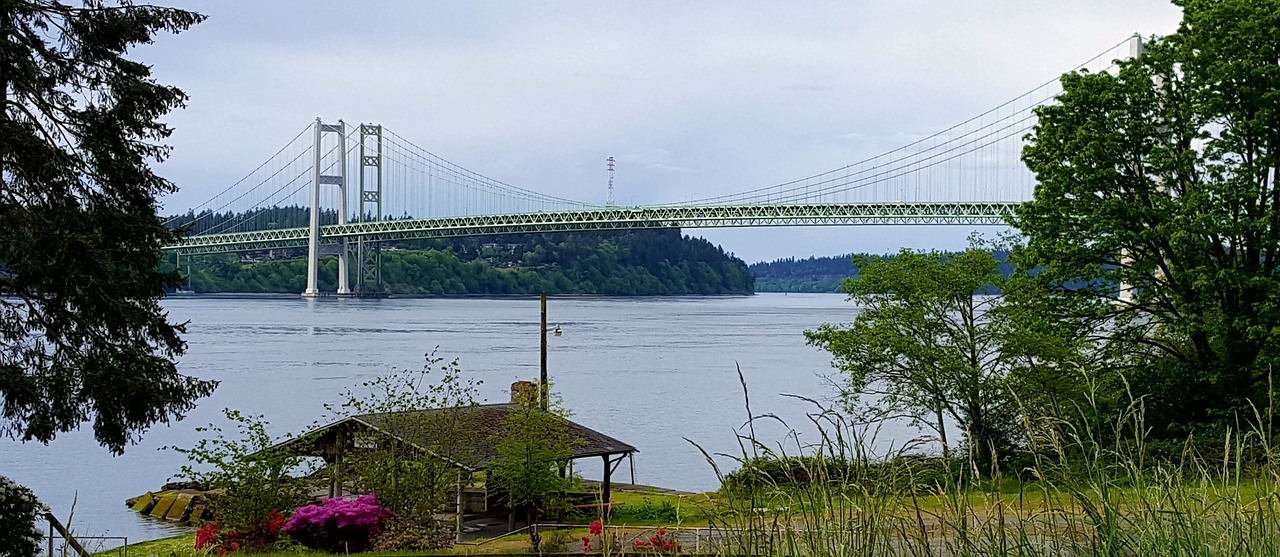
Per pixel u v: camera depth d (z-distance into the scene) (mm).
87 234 19188
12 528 14086
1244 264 26500
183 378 21703
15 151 18969
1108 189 27156
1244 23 25641
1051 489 4371
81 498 32562
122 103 20781
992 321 26766
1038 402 4984
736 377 68000
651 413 51719
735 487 4352
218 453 19469
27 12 20188
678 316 155875
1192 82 26672
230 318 129875
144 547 19859
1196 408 25828
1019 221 28453
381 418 22828
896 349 25172
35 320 19453
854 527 4211
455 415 23578
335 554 16875
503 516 25594
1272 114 25250
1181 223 25172
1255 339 25078
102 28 20797
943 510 4340
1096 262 26922
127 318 19781
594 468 38375
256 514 18531
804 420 47344
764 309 189125
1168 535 4199
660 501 24969
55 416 19047
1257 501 4258
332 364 73688
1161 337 27703
